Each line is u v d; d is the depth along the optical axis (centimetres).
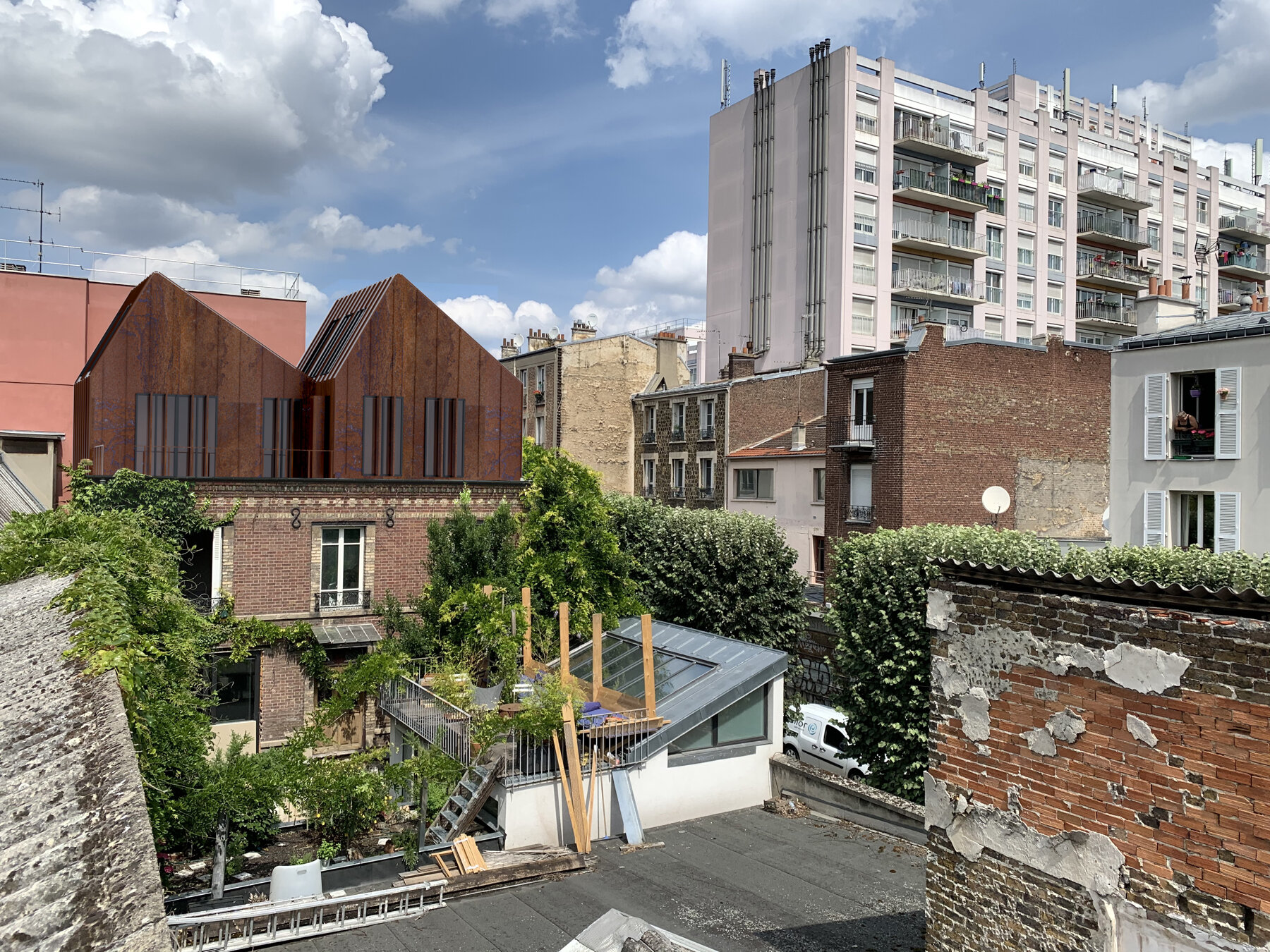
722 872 1521
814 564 3919
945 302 5634
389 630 2422
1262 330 2214
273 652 2342
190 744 1444
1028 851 693
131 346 2297
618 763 1755
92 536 1722
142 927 436
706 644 2197
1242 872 552
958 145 5594
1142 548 2075
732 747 1912
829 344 5244
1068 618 664
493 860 1523
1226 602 573
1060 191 6247
